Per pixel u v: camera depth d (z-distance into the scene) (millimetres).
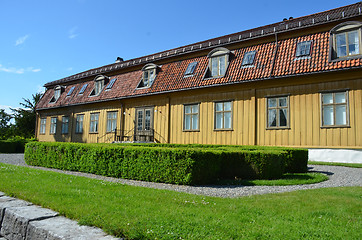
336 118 12695
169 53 19875
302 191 6340
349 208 4762
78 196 5164
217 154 8156
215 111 16656
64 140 27000
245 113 15367
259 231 3533
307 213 4426
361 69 12000
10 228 4211
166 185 7539
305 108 13484
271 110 14555
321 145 12875
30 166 12547
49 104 29094
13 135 34281
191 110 17875
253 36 15844
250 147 12430
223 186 7402
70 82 28922
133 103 21422
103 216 3861
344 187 6867
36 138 30406
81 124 25516
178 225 3576
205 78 16938
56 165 11625
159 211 4223
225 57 16469
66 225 3652
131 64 22312
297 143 13547
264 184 7527
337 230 3674
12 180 6922
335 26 13102
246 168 8500
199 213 4195
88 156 10242
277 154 8602
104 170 9539
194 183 7535
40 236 3533
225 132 16062
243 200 5379
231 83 15367
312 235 3494
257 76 14516
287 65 13898
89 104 24766
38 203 4719
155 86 19312
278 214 4371
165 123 19047
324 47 13297
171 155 7797
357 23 12422
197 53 18516
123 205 4531
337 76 12680
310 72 12914
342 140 12375
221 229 3531
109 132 22750
